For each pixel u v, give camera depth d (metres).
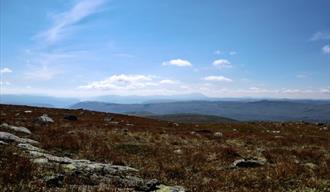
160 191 11.95
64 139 23.89
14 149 15.66
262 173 17.45
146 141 30.14
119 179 12.76
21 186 10.23
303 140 35.06
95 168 14.02
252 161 20.17
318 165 20.55
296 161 22.12
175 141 31.52
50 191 10.22
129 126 42.91
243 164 19.98
